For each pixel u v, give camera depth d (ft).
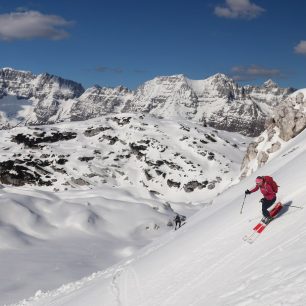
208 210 112.06
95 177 531.50
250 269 33.83
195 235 61.72
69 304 62.28
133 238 236.43
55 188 509.76
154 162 574.15
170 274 49.75
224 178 541.34
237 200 74.74
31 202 250.16
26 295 127.65
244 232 47.47
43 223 231.09
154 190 531.09
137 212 268.62
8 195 252.21
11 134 620.49
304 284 23.91
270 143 213.46
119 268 77.77
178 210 351.05
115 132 652.48
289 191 51.88
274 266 30.55
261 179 43.27
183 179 543.39
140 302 45.52
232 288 31.89
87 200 277.03
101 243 214.90
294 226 38.32
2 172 526.98
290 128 203.82
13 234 202.39
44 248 194.29
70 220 240.12
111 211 264.52
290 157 122.93
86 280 84.74
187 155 593.01
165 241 93.86
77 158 569.64
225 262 41.14
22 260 168.14
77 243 209.97
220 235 52.80
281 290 25.11
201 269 44.16
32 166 542.57
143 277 55.83
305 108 203.31
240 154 629.92
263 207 43.16
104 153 595.88
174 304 38.40
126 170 565.53
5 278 142.61
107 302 51.67
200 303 33.63
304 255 29.14
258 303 25.39
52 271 155.33
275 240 37.81
